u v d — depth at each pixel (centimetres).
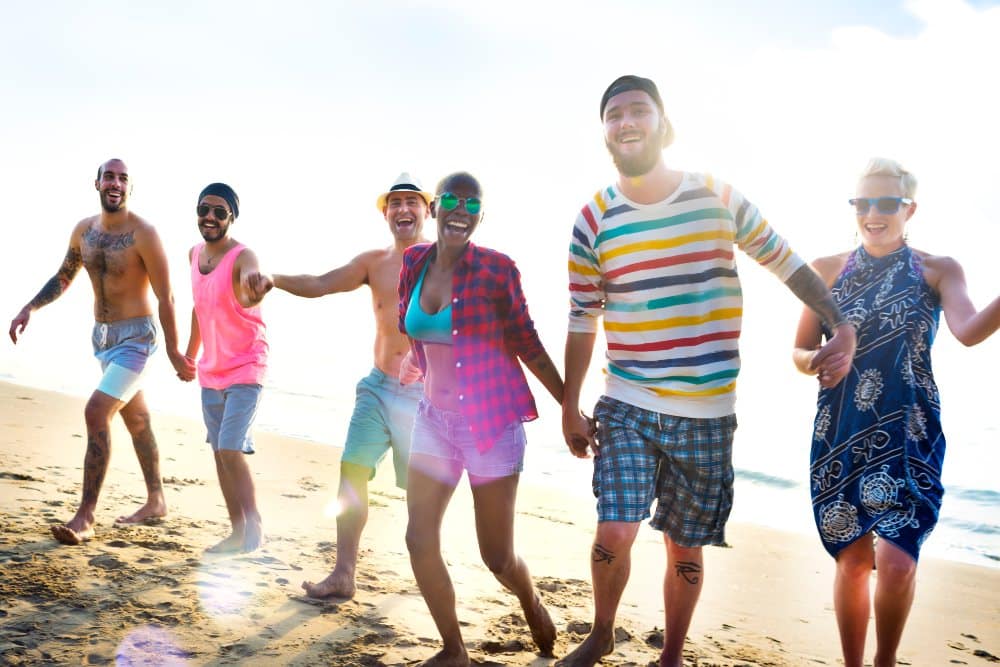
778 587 605
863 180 349
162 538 481
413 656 349
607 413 339
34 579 387
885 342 340
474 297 335
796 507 1049
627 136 319
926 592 646
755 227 322
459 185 334
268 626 367
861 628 341
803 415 1850
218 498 624
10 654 315
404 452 436
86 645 329
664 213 324
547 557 588
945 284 340
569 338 351
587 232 339
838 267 369
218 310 481
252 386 489
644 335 330
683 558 345
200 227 486
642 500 326
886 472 327
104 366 508
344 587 415
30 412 998
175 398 1495
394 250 462
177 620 361
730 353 332
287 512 627
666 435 330
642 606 489
